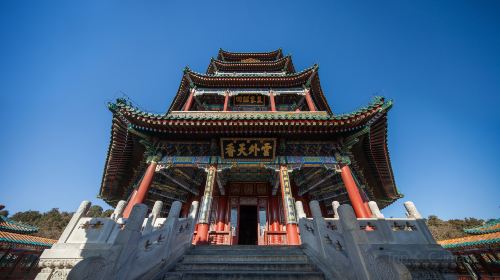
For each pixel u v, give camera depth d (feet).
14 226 85.81
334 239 22.70
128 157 61.05
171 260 25.30
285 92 80.53
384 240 24.71
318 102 87.25
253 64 100.27
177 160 52.08
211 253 29.91
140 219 19.81
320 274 21.95
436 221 280.10
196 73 81.10
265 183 67.67
